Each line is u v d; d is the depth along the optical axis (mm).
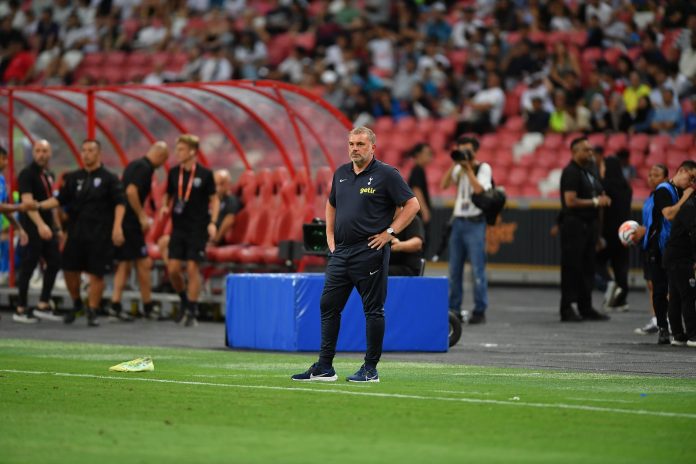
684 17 95688
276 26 116438
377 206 34312
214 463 22547
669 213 46688
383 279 34531
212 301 61906
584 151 61156
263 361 41500
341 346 45156
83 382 34625
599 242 65938
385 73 108125
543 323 60219
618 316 64500
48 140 72000
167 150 60469
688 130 91312
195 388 33156
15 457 23094
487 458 23125
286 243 59844
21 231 59875
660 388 33531
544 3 103875
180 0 122375
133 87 65625
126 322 60750
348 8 115312
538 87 98188
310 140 66250
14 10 129250
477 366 40125
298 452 23672
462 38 108125
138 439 25094
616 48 99562
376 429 26375
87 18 125812
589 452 23781
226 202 66000
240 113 68812
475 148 58750
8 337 51719
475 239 59094
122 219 58375
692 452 23828
